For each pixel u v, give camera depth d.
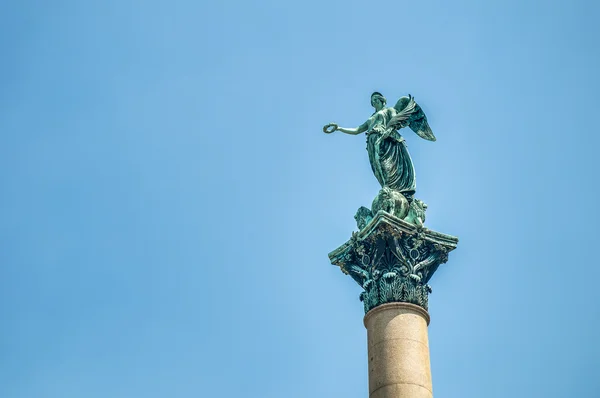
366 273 50.53
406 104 55.56
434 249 51.31
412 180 53.31
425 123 56.16
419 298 49.03
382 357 46.78
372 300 49.09
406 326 47.69
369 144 54.56
